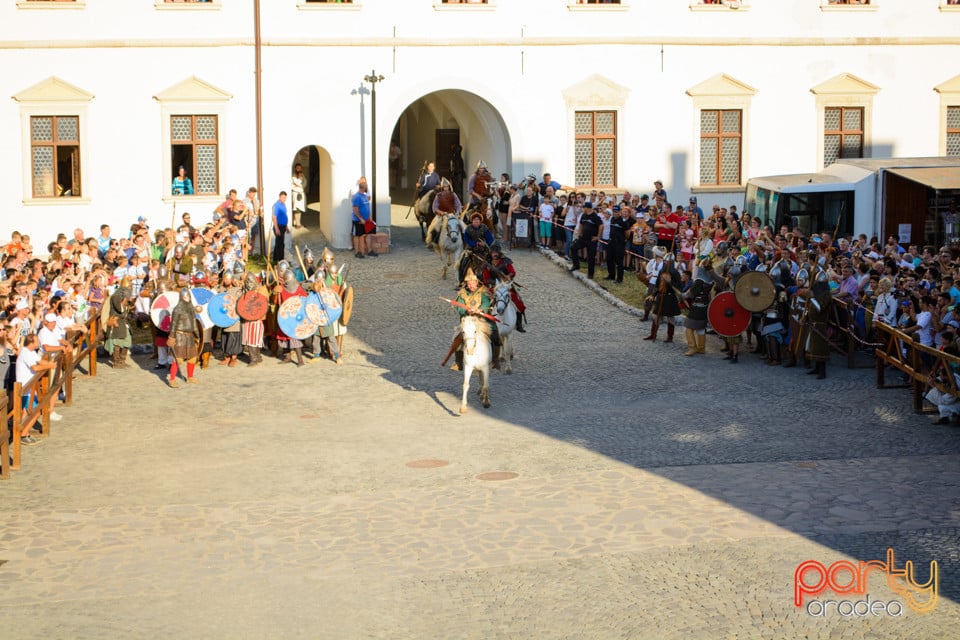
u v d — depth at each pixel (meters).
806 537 13.54
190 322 21.38
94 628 11.40
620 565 12.80
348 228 34.75
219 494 15.45
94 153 33.44
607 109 36.16
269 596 12.16
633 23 35.91
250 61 33.97
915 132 37.66
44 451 17.42
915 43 37.28
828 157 37.50
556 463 16.61
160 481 16.02
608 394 20.55
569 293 28.89
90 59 33.16
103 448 17.59
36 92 32.94
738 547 13.26
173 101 33.66
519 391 20.83
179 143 34.00
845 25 36.91
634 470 16.22
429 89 35.06
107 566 12.98
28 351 17.95
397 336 25.30
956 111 37.94
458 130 42.88
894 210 30.05
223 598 12.11
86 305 22.50
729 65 36.59
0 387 16.92
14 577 12.65
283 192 32.66
